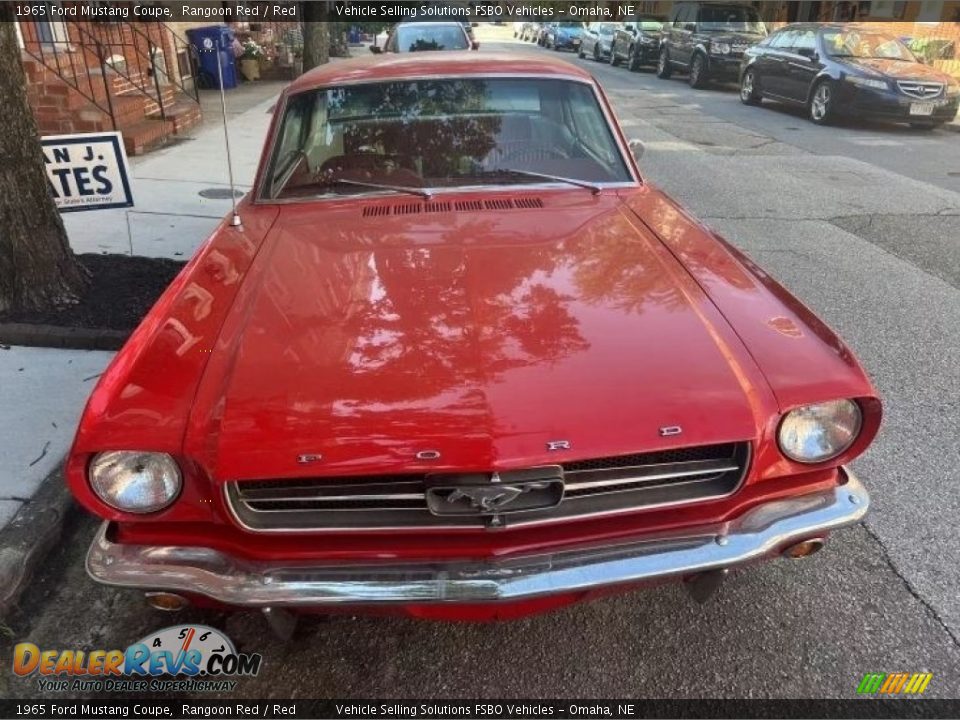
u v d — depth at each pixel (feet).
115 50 33.30
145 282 15.43
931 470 10.43
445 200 10.18
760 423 6.26
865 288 17.10
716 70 54.80
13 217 13.50
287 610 6.65
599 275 8.00
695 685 7.40
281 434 6.02
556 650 7.82
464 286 7.78
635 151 11.90
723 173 28.63
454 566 6.34
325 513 6.33
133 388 6.53
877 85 37.86
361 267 8.29
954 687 7.28
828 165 30.42
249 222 9.91
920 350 14.03
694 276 8.00
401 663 7.73
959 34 56.39
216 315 7.50
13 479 9.87
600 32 83.25
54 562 9.06
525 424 6.05
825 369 6.59
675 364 6.59
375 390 6.33
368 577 6.28
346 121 10.85
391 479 6.18
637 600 8.40
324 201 10.32
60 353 13.21
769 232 21.33
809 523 6.59
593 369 6.52
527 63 11.50
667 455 6.38
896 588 8.44
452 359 6.64
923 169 30.07
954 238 20.99
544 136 10.88
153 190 23.95
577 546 6.48
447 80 11.02
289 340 6.98
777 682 7.39
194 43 41.93
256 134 33.86
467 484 6.02
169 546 6.46
